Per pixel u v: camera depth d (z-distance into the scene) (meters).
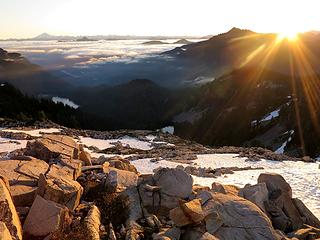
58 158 18.92
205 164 42.22
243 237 13.79
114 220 14.98
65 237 12.41
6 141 46.88
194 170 36.31
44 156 19.42
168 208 16.20
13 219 11.60
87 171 19.16
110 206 15.48
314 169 39.78
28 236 12.39
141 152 49.25
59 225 12.85
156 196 16.48
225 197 15.55
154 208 16.12
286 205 17.75
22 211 13.33
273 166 42.56
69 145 20.94
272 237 13.90
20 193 13.87
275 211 17.06
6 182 13.84
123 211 15.53
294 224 16.88
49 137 21.41
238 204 15.01
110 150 49.62
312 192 29.28
